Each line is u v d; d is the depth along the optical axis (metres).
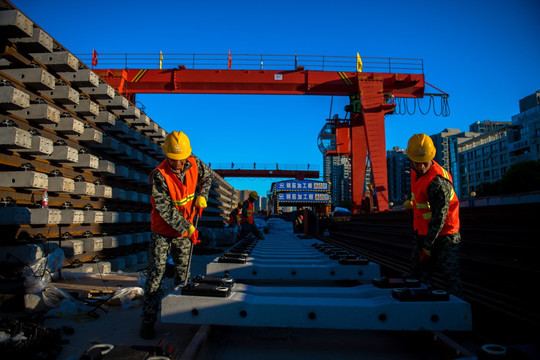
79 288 4.18
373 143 20.55
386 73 21.52
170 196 2.71
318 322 2.21
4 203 4.11
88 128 5.70
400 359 2.25
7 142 3.91
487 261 3.78
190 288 2.38
